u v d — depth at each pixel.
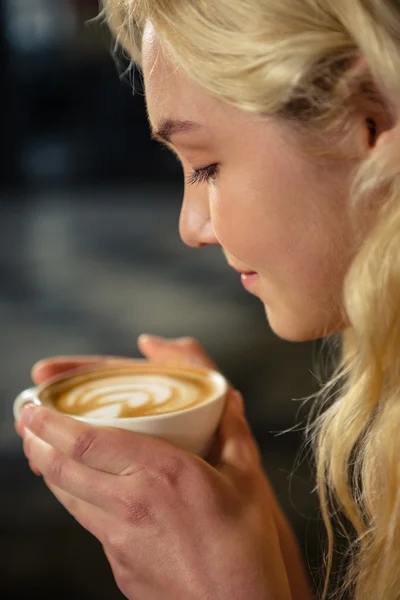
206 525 0.40
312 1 0.38
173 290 2.03
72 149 3.98
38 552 0.93
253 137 0.39
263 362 1.47
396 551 0.42
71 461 0.42
